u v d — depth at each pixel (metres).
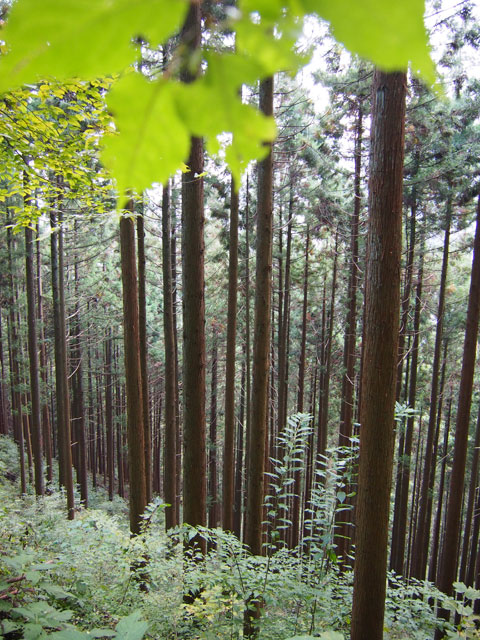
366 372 2.74
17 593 2.46
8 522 4.36
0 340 17.06
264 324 5.12
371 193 2.68
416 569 11.26
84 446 17.20
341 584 4.32
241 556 4.21
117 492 21.02
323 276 14.69
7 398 21.00
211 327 14.09
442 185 9.78
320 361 14.35
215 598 3.64
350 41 0.22
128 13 0.22
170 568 4.34
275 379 15.70
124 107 0.28
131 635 1.74
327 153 10.66
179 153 0.30
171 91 0.28
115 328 18.86
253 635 3.72
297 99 9.49
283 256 13.22
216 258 12.16
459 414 7.19
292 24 0.26
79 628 3.08
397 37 0.21
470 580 11.49
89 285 14.62
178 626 3.64
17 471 15.77
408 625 3.75
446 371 13.46
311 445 11.98
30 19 0.21
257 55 0.28
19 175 3.87
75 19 0.21
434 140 9.38
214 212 11.47
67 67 0.22
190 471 4.74
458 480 6.94
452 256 12.06
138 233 8.61
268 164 5.01
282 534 11.75
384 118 2.59
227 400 7.23
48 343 17.25
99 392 21.77
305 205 11.91
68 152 3.58
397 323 2.69
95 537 4.91
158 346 18.81
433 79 0.23
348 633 3.64
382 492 2.72
